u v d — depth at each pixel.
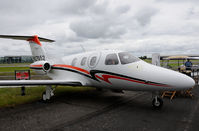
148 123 3.99
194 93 8.14
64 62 7.99
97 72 6.17
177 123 3.97
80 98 7.10
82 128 3.70
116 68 5.63
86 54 7.14
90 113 4.87
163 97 7.27
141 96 7.48
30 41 9.83
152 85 4.96
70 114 4.78
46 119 4.34
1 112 5.00
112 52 6.03
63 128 3.71
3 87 9.69
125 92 8.58
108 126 3.81
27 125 3.92
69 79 7.51
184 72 11.35
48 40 10.09
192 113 4.80
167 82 4.75
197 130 3.54
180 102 6.25
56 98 7.14
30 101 6.47
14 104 5.96
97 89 9.11
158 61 19.73
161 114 4.73
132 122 4.07
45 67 8.27
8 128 3.75
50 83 5.94
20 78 10.38
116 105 5.84
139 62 5.48
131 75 5.30
